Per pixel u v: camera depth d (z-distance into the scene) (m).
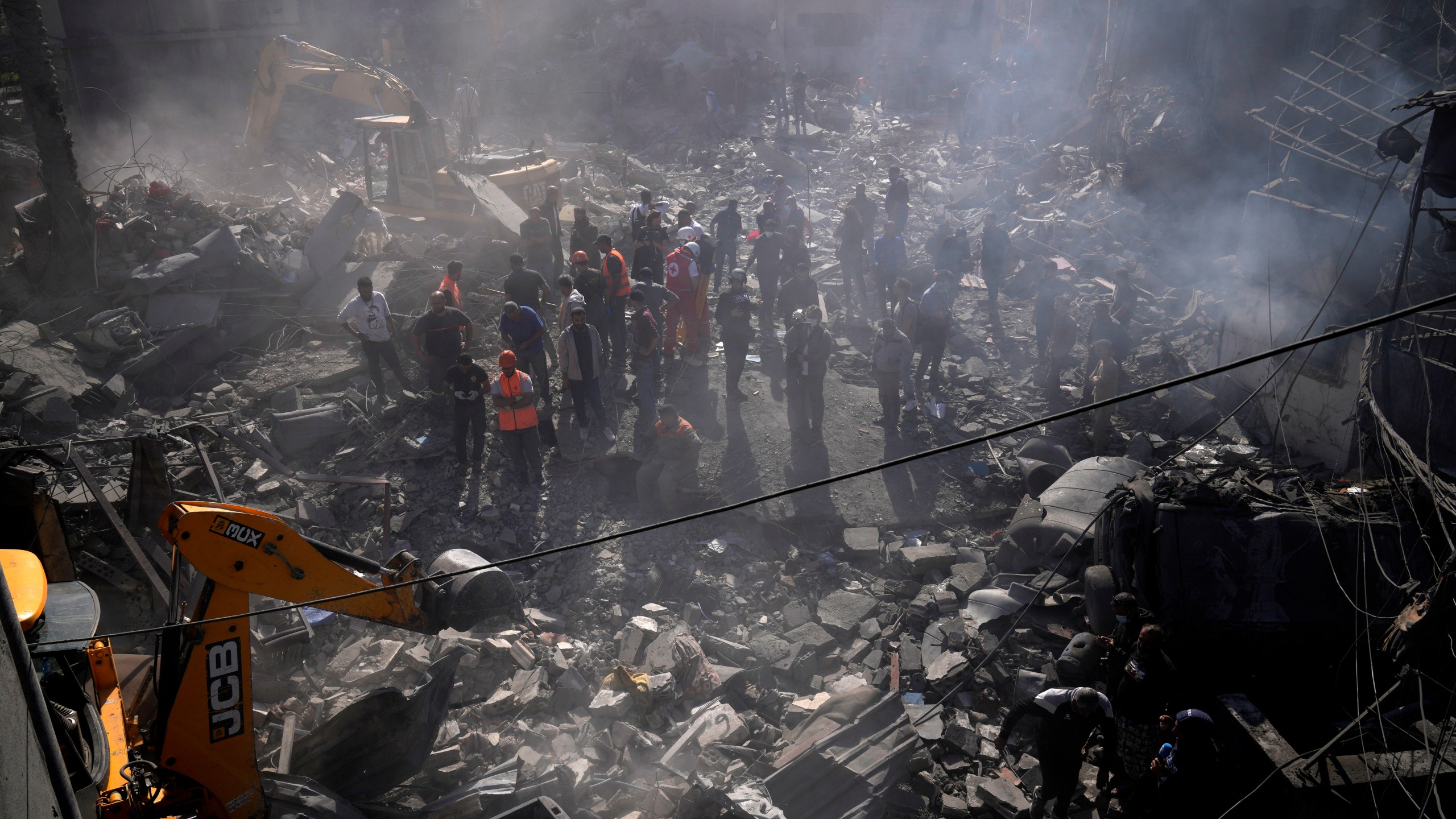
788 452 10.86
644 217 13.93
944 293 11.79
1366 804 5.23
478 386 9.89
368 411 11.13
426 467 10.41
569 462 10.55
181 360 11.72
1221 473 7.70
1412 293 9.28
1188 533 6.93
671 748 6.79
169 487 8.47
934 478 10.55
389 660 7.61
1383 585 6.54
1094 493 8.99
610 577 8.97
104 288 12.38
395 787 6.19
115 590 8.05
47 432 10.15
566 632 8.31
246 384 11.30
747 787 6.05
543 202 16.41
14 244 14.18
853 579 9.12
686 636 7.81
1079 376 12.76
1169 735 5.63
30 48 11.63
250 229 13.50
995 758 6.86
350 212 13.65
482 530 9.55
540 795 5.96
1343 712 6.68
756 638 8.23
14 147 15.91
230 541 4.42
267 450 10.16
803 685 7.77
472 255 14.44
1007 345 13.91
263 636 7.68
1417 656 5.57
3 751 2.44
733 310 11.28
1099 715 5.75
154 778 4.43
